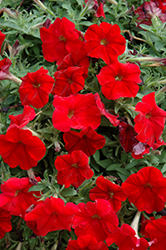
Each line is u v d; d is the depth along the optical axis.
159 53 0.88
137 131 0.73
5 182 0.73
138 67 0.76
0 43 0.79
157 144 0.76
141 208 0.74
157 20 0.87
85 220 0.73
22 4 0.93
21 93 0.75
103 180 0.74
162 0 0.89
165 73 0.84
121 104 0.77
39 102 0.75
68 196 0.77
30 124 0.76
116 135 0.81
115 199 0.75
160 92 0.80
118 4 0.87
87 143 0.75
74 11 0.85
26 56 0.88
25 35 0.87
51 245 0.81
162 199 0.73
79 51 0.76
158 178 0.72
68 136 0.74
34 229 0.75
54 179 0.76
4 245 0.82
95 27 0.76
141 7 0.89
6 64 0.76
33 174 0.75
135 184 0.73
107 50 0.76
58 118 0.72
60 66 0.77
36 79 0.75
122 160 0.79
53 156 0.81
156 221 0.73
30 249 0.82
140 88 0.82
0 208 0.75
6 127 0.80
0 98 0.81
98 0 0.83
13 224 0.81
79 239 0.72
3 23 0.84
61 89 0.76
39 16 0.87
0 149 0.73
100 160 0.81
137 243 0.71
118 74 0.77
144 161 0.77
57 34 0.78
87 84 0.80
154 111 0.75
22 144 0.73
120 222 0.79
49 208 0.71
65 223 0.72
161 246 0.74
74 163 0.73
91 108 0.74
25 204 0.75
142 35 0.91
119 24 0.89
